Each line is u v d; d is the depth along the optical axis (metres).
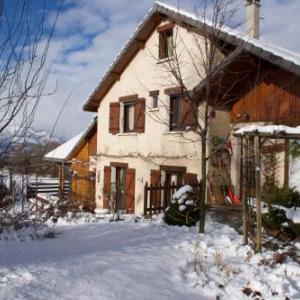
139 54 15.23
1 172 5.16
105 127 17.11
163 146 13.93
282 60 9.41
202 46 12.38
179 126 13.27
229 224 9.03
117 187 15.56
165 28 13.91
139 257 5.71
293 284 5.09
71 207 13.53
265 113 11.04
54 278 4.41
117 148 16.28
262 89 11.16
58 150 21.48
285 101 10.55
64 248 6.18
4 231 7.36
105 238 7.22
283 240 7.36
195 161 12.59
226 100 12.02
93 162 18.31
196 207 9.09
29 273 4.49
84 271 4.77
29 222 8.16
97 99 17.52
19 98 4.27
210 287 4.80
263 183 10.24
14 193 6.53
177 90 13.15
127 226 8.65
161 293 4.40
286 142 10.08
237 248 6.62
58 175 20.09
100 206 17.03
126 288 4.37
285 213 8.03
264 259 5.98
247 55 10.30
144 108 14.85
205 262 5.76
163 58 14.18
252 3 14.30
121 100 16.05
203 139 7.62
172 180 13.77
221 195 12.00
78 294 4.03
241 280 5.10
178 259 5.77
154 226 8.67
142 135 14.98
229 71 10.68
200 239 7.16
